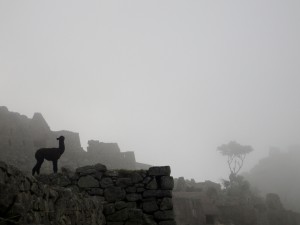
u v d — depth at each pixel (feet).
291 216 216.13
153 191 38.55
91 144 175.83
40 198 18.76
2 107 139.74
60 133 162.09
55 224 20.31
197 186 216.54
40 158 39.34
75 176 39.37
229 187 217.56
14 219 15.24
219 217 174.09
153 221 37.14
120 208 37.63
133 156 187.93
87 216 28.02
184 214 163.84
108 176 39.40
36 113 157.79
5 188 14.90
